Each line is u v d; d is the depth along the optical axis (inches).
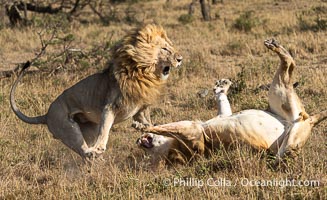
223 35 1246.3
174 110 654.5
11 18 1590.8
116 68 466.6
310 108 607.8
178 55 481.4
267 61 869.8
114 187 405.4
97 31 1403.8
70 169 475.5
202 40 1216.2
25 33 1334.9
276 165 418.3
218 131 432.5
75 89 486.0
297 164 413.7
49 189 410.6
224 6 1996.8
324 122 550.6
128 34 473.4
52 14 1651.1
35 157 500.7
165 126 436.8
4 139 550.0
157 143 450.6
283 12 1621.6
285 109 427.8
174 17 1785.2
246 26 1312.7
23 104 697.6
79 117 494.0
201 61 930.1
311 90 692.7
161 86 484.4
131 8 1953.7
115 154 505.0
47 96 732.0
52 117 489.7
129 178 410.9
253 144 425.1
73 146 481.1
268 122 427.5
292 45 1010.1
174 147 447.8
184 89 752.3
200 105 672.4
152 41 473.7
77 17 1722.4
